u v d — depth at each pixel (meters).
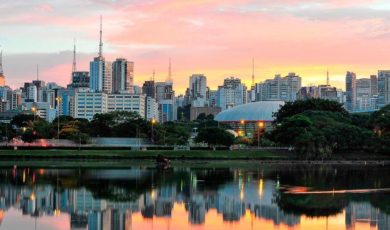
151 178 146.50
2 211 91.38
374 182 138.50
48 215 88.25
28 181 135.88
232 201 104.25
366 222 83.75
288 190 120.75
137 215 89.06
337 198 108.25
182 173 164.62
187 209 95.06
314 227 80.31
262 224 82.44
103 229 78.12
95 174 157.25
